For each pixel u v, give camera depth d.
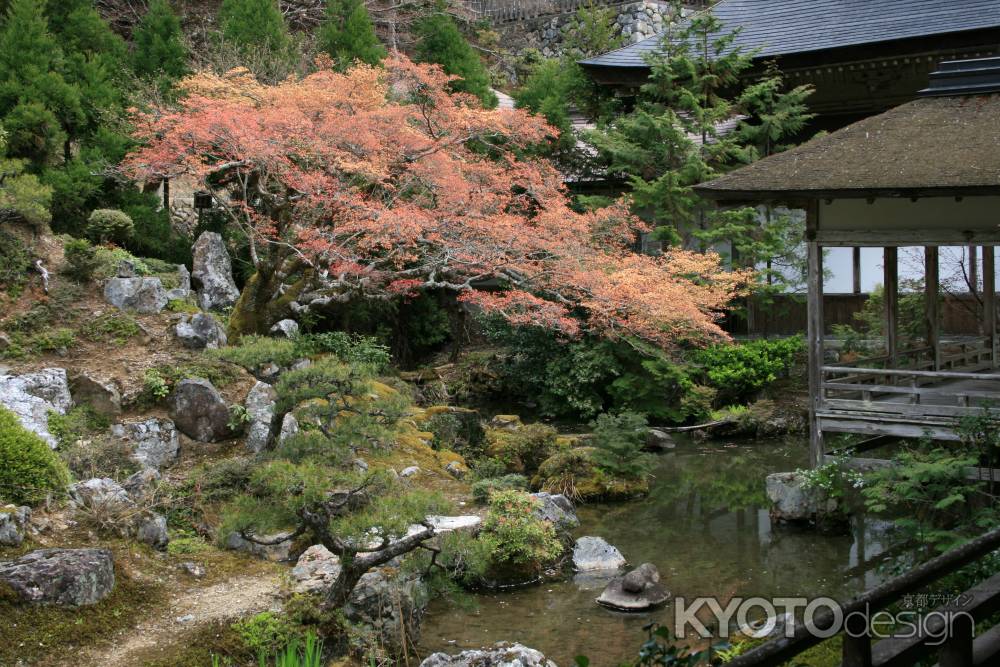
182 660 6.20
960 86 11.41
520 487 11.02
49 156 15.23
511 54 32.72
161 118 13.28
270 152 12.54
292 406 8.96
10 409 9.40
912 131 10.86
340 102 14.36
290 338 14.40
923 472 9.43
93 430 10.25
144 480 9.08
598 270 15.18
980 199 9.98
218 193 17.31
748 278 16.62
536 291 16.33
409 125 14.91
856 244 10.66
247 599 7.19
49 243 13.46
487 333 18.67
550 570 9.83
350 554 7.04
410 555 8.30
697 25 19.72
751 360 17.42
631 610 8.62
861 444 11.90
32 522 7.46
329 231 13.91
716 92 20.83
